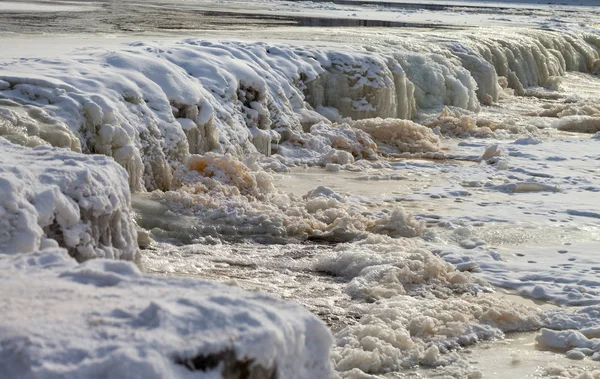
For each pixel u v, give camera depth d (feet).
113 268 10.66
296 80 50.96
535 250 27.86
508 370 17.60
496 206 34.71
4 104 30.01
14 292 9.33
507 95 74.84
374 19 120.06
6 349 7.78
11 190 17.52
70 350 7.83
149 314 8.64
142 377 7.58
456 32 87.86
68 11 106.83
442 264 24.63
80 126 30.86
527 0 375.86
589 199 36.50
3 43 50.75
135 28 76.07
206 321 8.54
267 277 24.13
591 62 101.65
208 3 175.32
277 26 88.22
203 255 26.13
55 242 17.87
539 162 45.62
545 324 20.72
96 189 19.70
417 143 48.88
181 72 41.22
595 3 370.94
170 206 29.81
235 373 8.23
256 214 30.17
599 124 57.77
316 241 28.94
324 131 47.06
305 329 9.30
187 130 37.29
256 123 43.88
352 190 37.60
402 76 57.98
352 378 16.51
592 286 23.82
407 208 34.14
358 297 22.47
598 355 18.35
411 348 18.26
